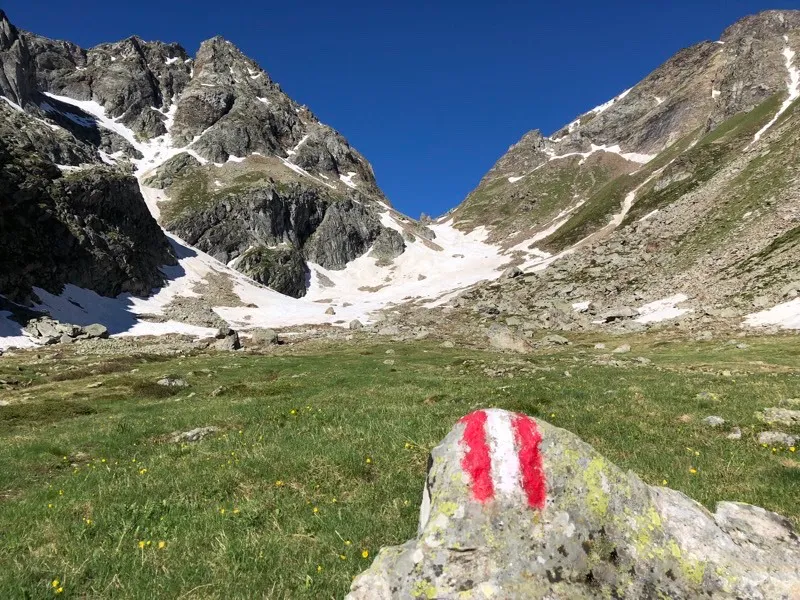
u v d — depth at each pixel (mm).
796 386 21828
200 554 8758
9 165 108562
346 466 12961
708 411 17688
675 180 170250
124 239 132500
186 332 110812
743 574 5574
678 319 75688
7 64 182375
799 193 96750
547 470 5977
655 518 5926
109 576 8172
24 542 9633
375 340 83938
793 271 73000
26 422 27281
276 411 21656
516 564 5336
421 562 5492
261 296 154500
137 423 22625
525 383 27250
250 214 191000
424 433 15516
